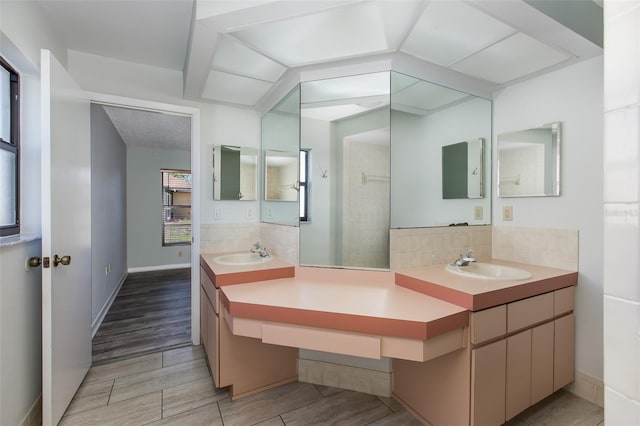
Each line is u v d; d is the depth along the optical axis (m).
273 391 1.98
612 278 0.53
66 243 1.72
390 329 1.32
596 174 1.85
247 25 1.54
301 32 1.62
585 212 1.89
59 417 1.64
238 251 2.70
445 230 2.17
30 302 1.58
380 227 2.11
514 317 1.57
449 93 2.25
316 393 1.96
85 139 2.08
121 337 2.74
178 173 5.89
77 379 1.89
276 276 2.00
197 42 1.69
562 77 1.99
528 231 2.17
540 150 2.09
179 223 5.94
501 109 2.32
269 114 2.69
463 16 1.45
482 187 2.38
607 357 0.54
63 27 1.95
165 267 5.70
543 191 2.08
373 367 1.96
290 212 2.37
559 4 1.50
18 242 1.46
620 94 0.52
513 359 1.58
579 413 1.77
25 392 1.53
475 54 1.82
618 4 0.53
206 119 2.61
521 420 1.72
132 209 5.41
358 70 1.98
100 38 2.08
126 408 1.78
